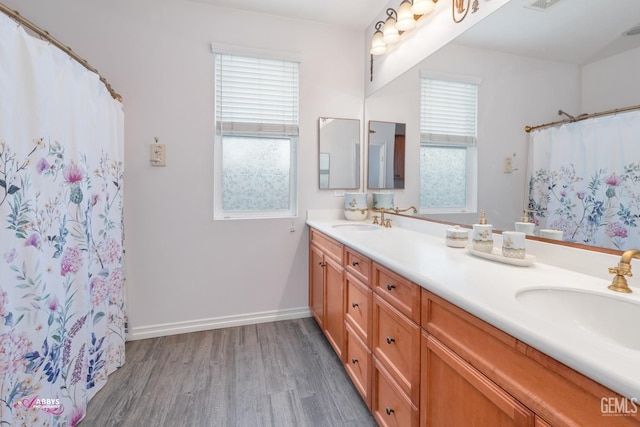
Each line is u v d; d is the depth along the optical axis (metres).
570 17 1.02
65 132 1.27
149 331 2.14
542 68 1.11
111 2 1.99
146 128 2.07
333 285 1.87
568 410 0.53
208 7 2.15
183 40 2.12
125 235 2.07
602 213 0.93
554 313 0.83
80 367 1.38
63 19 1.91
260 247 2.36
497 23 1.28
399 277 1.12
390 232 1.89
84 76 1.42
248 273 2.34
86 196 1.43
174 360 1.86
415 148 1.90
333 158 2.49
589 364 0.49
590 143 0.96
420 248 1.39
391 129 2.16
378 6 2.18
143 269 2.12
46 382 1.16
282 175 2.44
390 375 1.19
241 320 2.34
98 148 1.55
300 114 2.39
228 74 2.23
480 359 0.74
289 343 2.07
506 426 0.67
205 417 1.40
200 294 2.24
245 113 2.29
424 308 0.97
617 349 0.52
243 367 1.79
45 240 1.15
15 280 1.03
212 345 2.04
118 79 2.01
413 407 1.03
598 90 0.93
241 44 2.22
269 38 2.29
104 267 1.63
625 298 0.77
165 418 1.40
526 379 0.62
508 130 1.26
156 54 2.07
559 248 1.05
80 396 1.37
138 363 1.83
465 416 0.80
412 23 1.79
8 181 0.99
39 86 1.10
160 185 2.12
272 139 2.41
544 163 1.11
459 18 1.49
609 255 0.91
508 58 1.25
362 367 1.45
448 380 0.87
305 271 2.47
